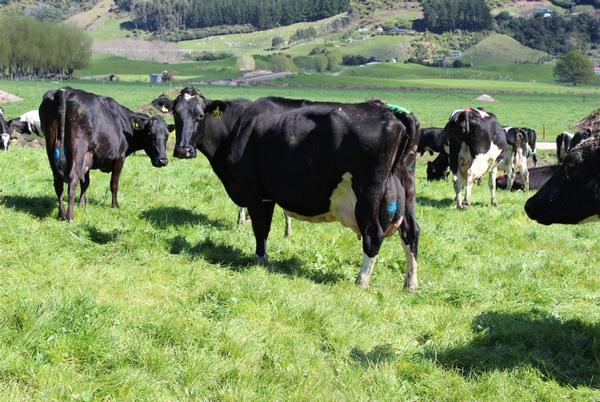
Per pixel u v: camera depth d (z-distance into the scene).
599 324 8.50
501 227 14.51
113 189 13.74
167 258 10.02
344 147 9.50
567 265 11.65
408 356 7.29
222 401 6.09
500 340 7.95
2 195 13.38
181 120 10.87
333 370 6.95
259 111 10.59
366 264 9.72
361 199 9.51
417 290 9.77
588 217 7.80
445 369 7.12
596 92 164.62
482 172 17.27
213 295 8.45
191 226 12.41
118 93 103.62
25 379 6.02
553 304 9.45
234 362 6.72
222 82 170.62
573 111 85.50
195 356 6.64
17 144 29.72
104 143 12.88
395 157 9.45
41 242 10.09
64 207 12.23
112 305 7.53
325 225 13.27
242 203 11.10
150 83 161.75
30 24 170.12
